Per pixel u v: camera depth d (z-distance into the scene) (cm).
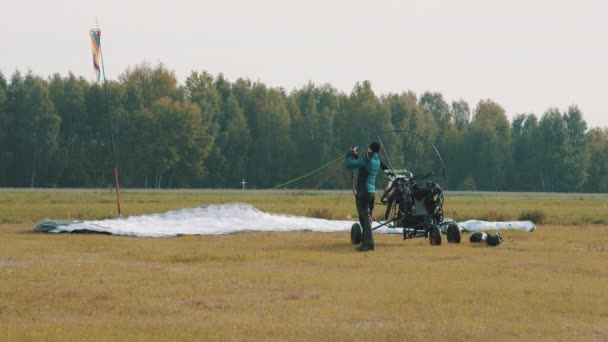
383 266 2350
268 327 1480
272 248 2945
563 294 1855
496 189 19388
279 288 1917
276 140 18500
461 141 19238
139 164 17388
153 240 3275
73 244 3008
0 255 2600
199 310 1644
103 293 1830
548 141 19362
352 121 18112
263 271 2225
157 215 4269
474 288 1922
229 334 1421
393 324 1520
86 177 17562
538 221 5216
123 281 2014
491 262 2478
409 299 1773
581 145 19612
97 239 3266
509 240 3350
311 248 2953
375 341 1382
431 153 19050
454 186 19338
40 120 17138
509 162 19500
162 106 17075
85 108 17950
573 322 1552
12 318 1562
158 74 18850
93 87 18062
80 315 1595
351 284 1978
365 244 2841
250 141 18662
